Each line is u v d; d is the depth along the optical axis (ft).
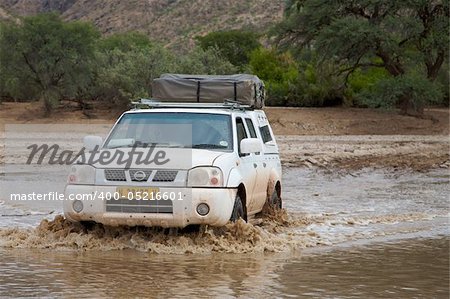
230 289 27.43
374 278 29.94
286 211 49.42
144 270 30.66
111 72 214.90
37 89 226.38
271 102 238.27
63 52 216.33
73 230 37.42
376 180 79.00
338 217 48.39
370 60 222.28
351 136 181.98
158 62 215.51
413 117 205.87
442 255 35.19
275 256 34.37
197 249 34.99
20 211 49.24
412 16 211.61
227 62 231.30
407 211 52.29
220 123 39.40
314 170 90.43
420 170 92.27
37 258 33.12
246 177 38.58
